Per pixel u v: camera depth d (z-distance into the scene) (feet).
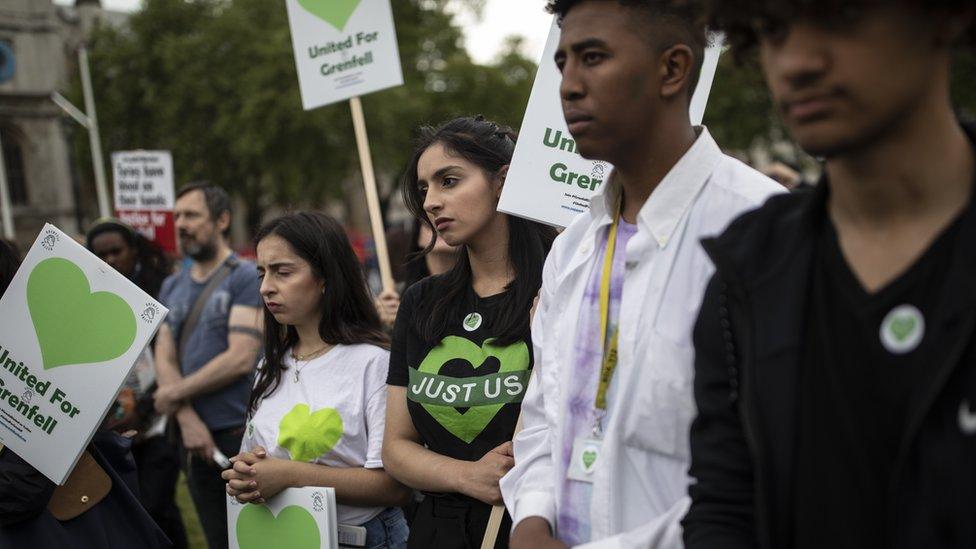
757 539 4.25
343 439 9.38
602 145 5.45
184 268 16.61
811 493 3.85
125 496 9.77
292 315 9.80
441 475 7.72
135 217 27.07
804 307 3.96
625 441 5.44
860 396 3.74
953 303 3.50
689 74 5.46
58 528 9.18
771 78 3.82
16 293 9.34
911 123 3.62
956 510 3.44
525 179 7.97
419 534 8.11
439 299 8.35
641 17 5.25
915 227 3.73
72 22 164.76
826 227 4.00
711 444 4.43
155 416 14.88
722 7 3.99
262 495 8.89
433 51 99.04
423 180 8.40
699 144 5.65
